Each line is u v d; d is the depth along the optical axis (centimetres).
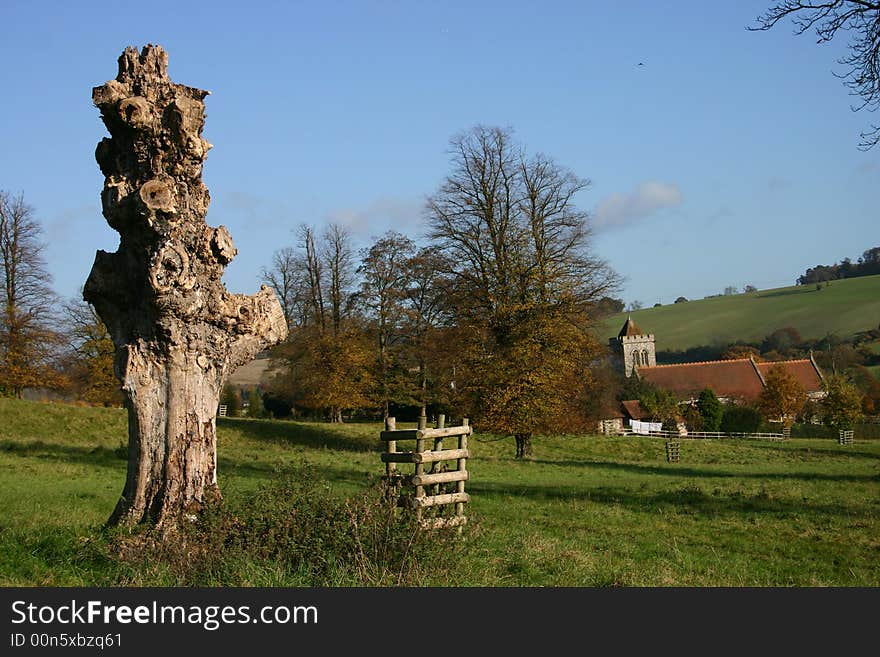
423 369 5875
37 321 5169
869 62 1919
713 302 16438
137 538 998
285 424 4891
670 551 1333
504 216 4128
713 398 6844
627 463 3766
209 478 1123
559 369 3925
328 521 959
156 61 1105
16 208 5228
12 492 1880
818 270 16875
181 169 1087
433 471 1337
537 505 1938
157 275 1056
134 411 1107
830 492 2339
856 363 9744
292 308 6144
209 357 1127
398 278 5838
